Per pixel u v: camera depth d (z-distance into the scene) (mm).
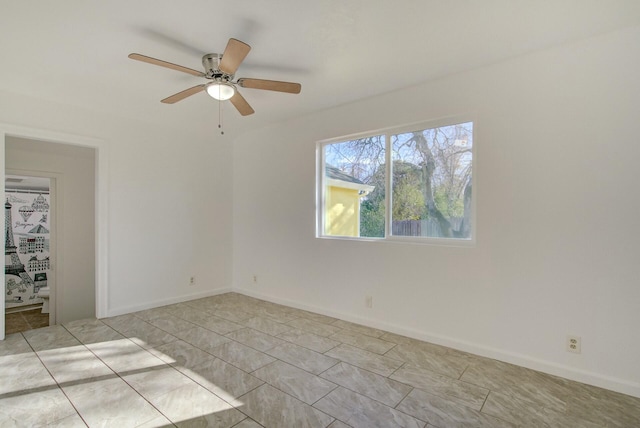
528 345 2531
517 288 2578
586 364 2303
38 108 3295
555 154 2420
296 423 1875
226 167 4961
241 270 4895
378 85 3092
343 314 3662
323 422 1888
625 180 2176
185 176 4473
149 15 1997
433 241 3082
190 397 2133
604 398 2117
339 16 2016
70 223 4750
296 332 3289
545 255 2459
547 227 2453
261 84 2461
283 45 2359
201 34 2209
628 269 2170
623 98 2180
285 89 2543
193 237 4555
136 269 3988
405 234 3281
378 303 3381
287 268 4246
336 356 2746
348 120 3605
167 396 2143
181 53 2453
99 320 3637
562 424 1868
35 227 6016
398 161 3330
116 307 3814
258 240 4625
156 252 4168
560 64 2396
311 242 3977
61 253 4676
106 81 2926
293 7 1926
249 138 4754
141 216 4031
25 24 2072
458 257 2867
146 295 4074
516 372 2461
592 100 2281
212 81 2482
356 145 3660
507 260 2625
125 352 2814
